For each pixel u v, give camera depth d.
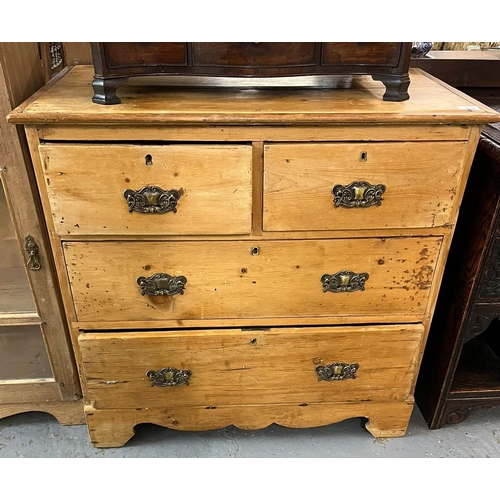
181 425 1.38
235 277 1.16
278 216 1.09
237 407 1.35
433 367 1.47
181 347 1.24
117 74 1.01
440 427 1.49
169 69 1.04
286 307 1.21
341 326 1.25
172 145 1.00
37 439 1.44
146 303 1.19
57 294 1.26
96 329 1.23
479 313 1.29
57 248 1.11
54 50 1.37
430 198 1.09
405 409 1.39
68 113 0.96
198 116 0.97
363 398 1.36
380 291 1.21
